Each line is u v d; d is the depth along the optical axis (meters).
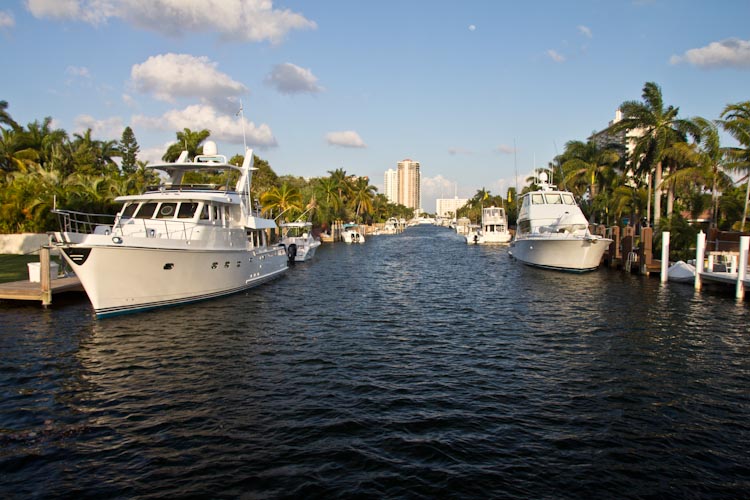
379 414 9.33
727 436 8.60
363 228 112.25
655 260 32.94
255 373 11.66
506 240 75.75
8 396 10.18
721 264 25.52
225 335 15.25
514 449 8.04
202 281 20.38
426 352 13.59
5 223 33.94
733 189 46.94
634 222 48.62
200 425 8.84
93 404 9.77
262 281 27.33
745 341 14.92
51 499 6.62
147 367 12.05
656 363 12.70
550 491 6.88
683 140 39.94
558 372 11.94
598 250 33.22
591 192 55.00
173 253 18.25
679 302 21.66
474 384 11.04
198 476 7.18
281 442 8.19
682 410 9.70
